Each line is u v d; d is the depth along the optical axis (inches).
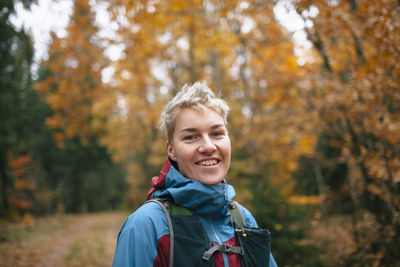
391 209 162.9
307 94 213.0
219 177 49.9
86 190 1250.6
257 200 200.1
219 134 51.9
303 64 207.6
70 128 438.3
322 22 164.6
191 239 43.9
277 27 245.0
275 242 181.6
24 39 261.4
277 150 354.9
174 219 45.1
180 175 49.6
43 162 1021.2
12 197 592.7
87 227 652.7
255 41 265.6
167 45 425.4
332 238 198.8
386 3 132.7
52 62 365.4
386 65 142.8
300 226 190.4
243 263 47.2
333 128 207.8
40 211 999.0
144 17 260.2
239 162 408.5
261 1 197.5
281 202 197.3
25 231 510.3
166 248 43.1
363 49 168.4
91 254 342.3
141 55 396.8
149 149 799.1
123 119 673.6
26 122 398.9
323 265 174.4
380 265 167.3
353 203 211.3
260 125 397.4
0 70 302.7
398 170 155.1
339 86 179.5
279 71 242.2
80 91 407.5
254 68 368.5
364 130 173.0
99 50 355.3
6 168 426.0
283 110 275.0
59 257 327.3
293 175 340.5
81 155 1077.1
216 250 45.3
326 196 247.1
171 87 528.1
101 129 737.6
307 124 235.8
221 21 262.5
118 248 44.4
